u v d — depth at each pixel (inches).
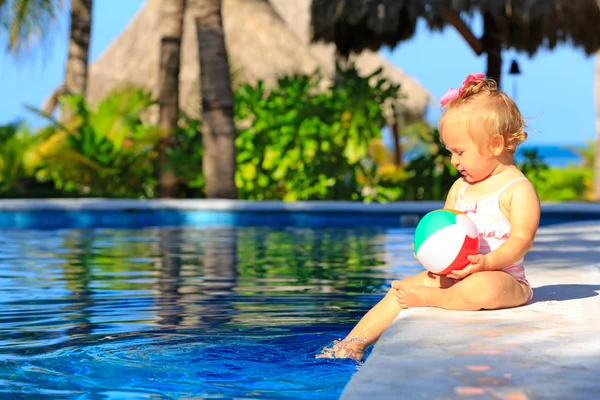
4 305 176.7
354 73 553.9
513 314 128.4
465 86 139.7
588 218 443.2
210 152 511.5
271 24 1018.1
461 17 524.7
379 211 452.4
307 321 156.4
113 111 565.6
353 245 325.7
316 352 128.3
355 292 195.9
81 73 642.2
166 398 100.7
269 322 155.4
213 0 509.4
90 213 456.1
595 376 89.4
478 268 131.2
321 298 186.4
